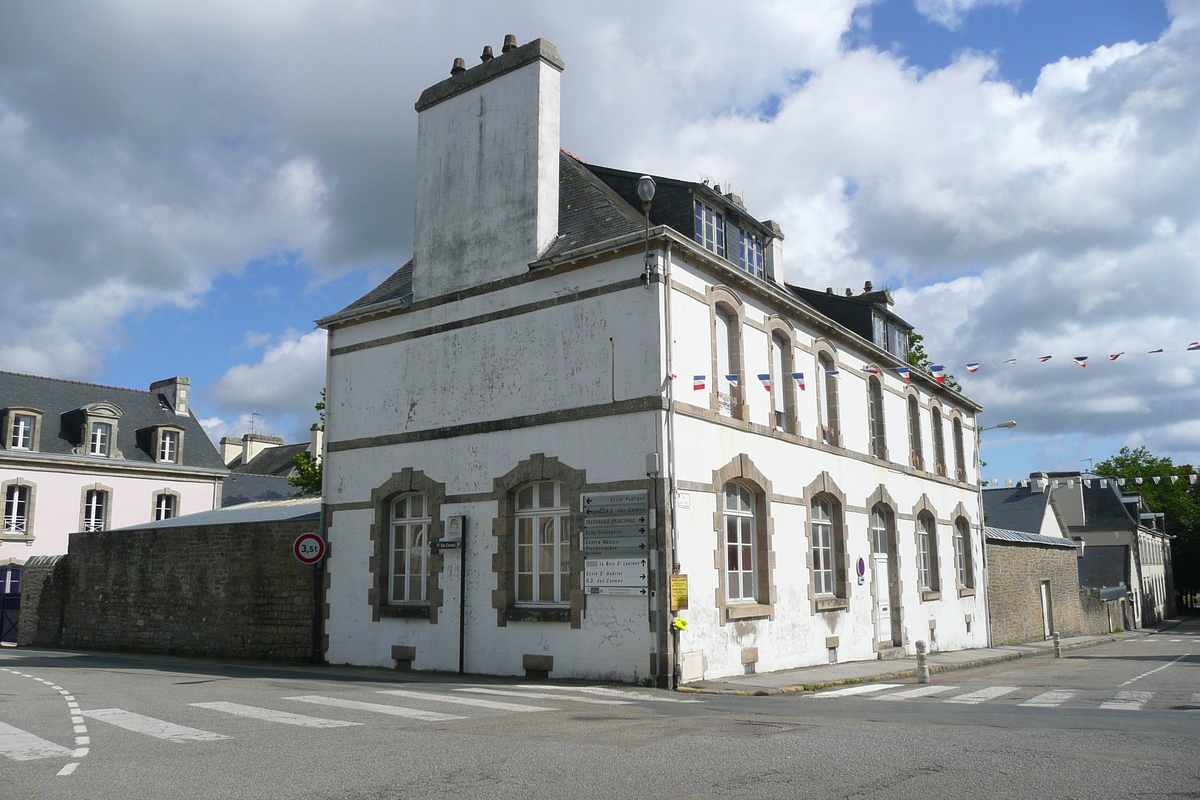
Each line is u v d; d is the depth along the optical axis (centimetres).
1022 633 3250
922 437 2597
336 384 1944
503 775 631
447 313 1759
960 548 2823
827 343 2053
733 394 1653
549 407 1572
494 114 1758
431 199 1838
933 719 955
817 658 1814
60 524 4212
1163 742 774
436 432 1731
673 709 1047
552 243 1656
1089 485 6506
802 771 647
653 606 1391
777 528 1731
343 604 1839
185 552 2188
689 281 1551
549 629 1505
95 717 914
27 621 2580
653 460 1424
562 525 1554
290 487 5450
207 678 1435
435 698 1122
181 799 562
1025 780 617
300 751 717
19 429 4184
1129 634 4600
